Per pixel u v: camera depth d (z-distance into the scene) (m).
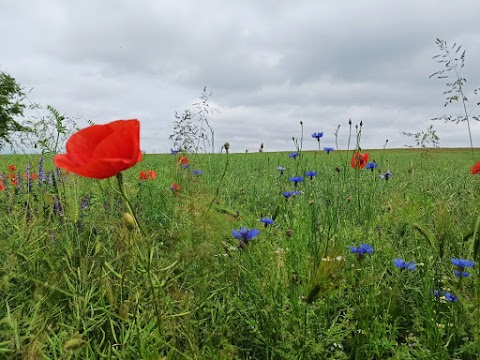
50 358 1.72
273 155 16.73
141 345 1.61
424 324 2.24
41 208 3.04
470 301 2.06
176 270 2.28
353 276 2.41
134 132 1.43
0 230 2.82
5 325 1.86
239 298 2.24
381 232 3.07
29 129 3.38
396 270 2.44
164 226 3.34
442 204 2.68
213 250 2.25
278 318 2.02
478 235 2.01
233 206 4.32
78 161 1.45
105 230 2.85
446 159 16.45
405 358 1.89
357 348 2.01
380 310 2.21
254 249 2.51
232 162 12.30
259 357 2.09
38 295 1.91
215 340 1.96
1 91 33.78
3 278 2.04
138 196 4.27
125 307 1.73
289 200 4.20
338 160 11.16
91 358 1.68
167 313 1.79
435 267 2.55
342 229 3.27
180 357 1.74
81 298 1.93
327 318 2.27
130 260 1.86
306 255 2.54
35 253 2.45
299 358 1.85
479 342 1.81
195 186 3.64
